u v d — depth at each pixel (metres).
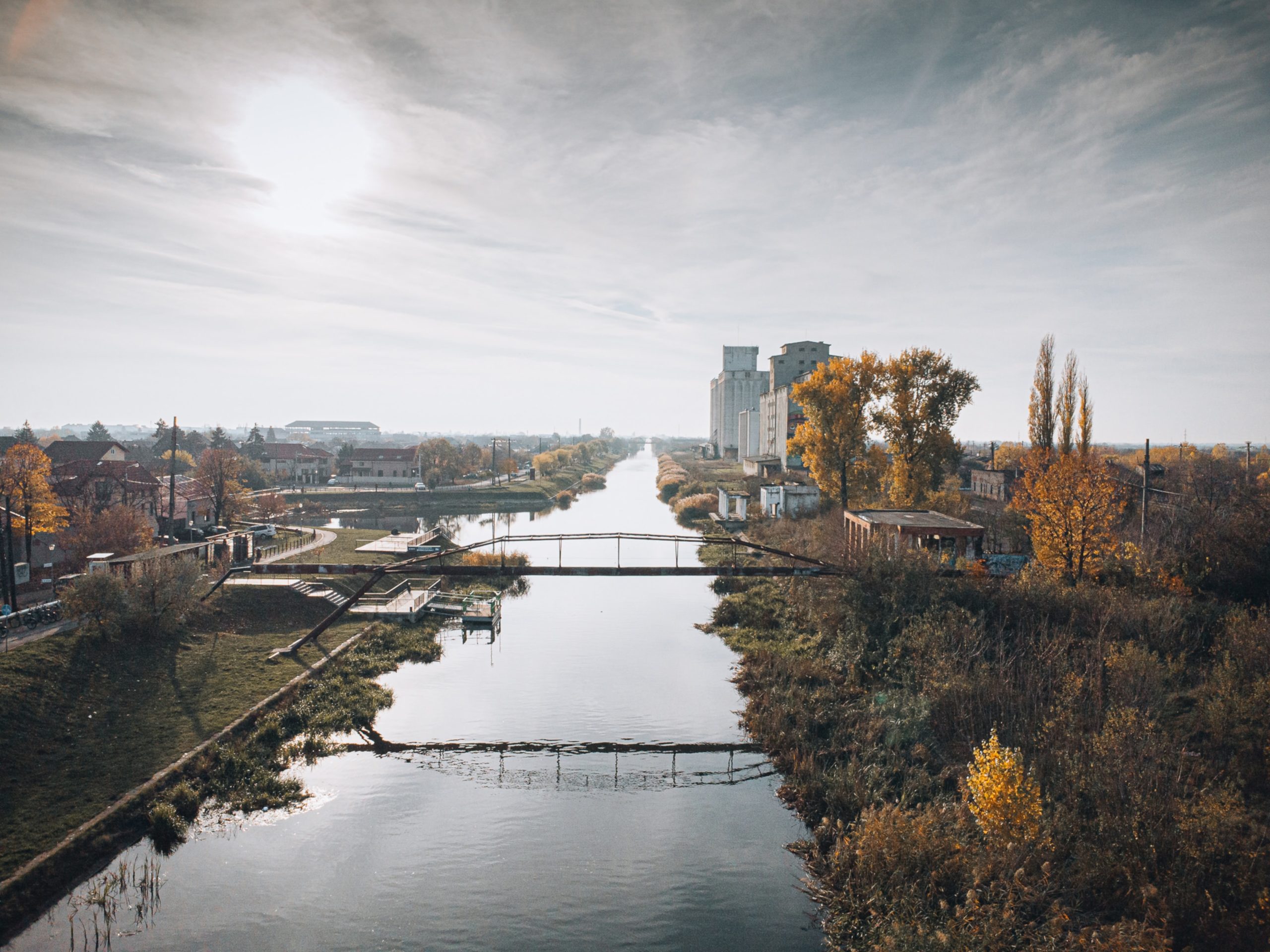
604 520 93.81
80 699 23.95
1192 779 16.61
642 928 15.59
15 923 15.05
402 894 16.75
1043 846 14.64
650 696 30.23
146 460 122.62
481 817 20.42
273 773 22.34
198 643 31.27
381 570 32.28
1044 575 30.64
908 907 14.30
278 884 17.09
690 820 20.33
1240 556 28.80
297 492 108.81
